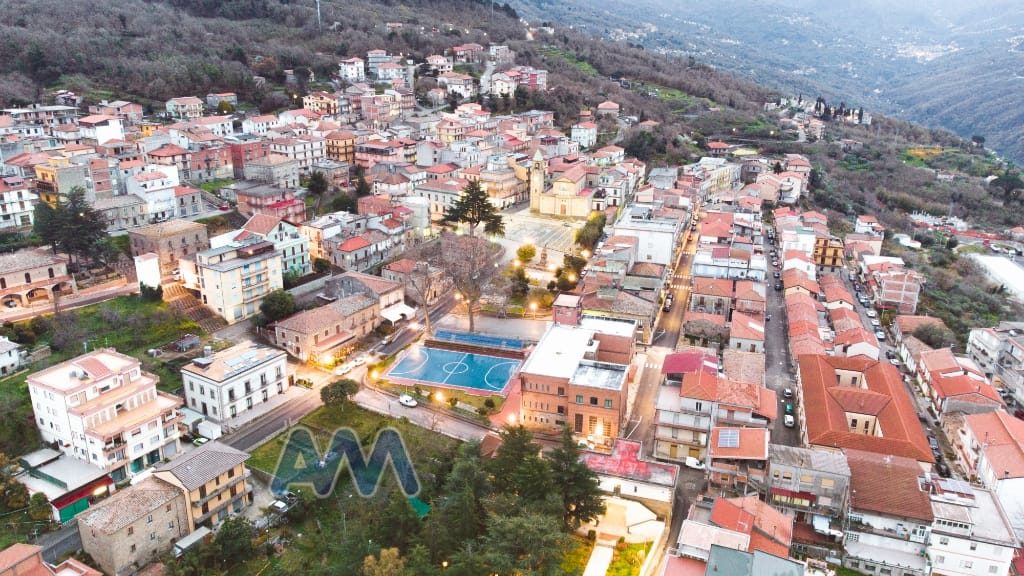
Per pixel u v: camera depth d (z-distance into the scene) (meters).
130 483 91.75
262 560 81.56
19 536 82.38
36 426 98.50
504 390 117.75
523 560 69.50
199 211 167.25
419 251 159.12
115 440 91.62
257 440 102.12
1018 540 86.38
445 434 104.25
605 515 86.38
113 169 161.12
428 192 196.88
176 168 168.25
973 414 110.94
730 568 68.94
